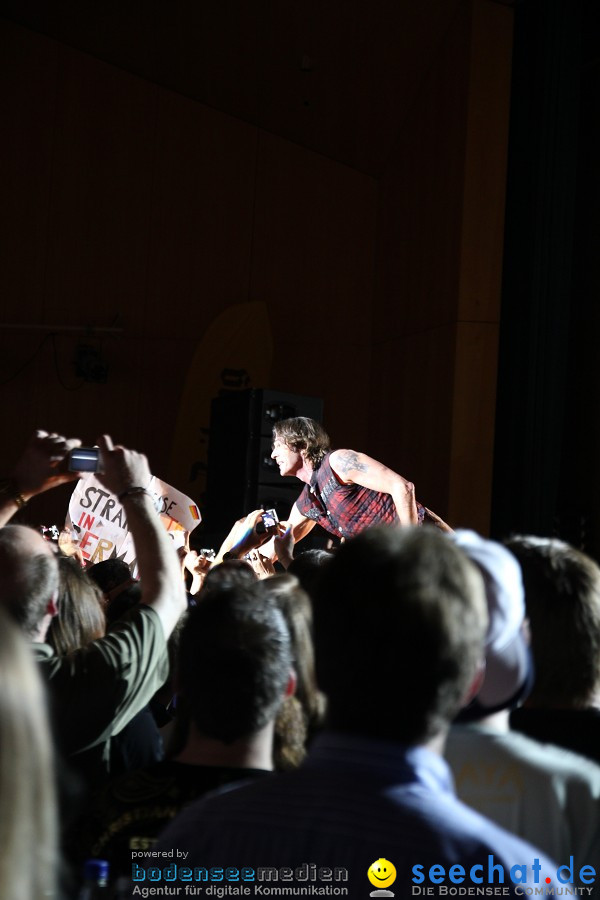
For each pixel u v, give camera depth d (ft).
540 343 27.53
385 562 3.31
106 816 4.63
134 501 5.81
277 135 39.68
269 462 22.45
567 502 29.91
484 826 3.13
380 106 35.04
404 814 3.10
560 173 27.45
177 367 38.91
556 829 4.25
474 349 29.73
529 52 28.63
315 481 12.69
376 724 3.22
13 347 38.73
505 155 29.63
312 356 38.52
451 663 3.21
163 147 39.65
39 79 39.52
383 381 36.37
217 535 22.70
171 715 8.45
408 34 31.48
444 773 3.27
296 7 32.30
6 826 2.07
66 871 3.44
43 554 5.55
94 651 5.36
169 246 39.29
